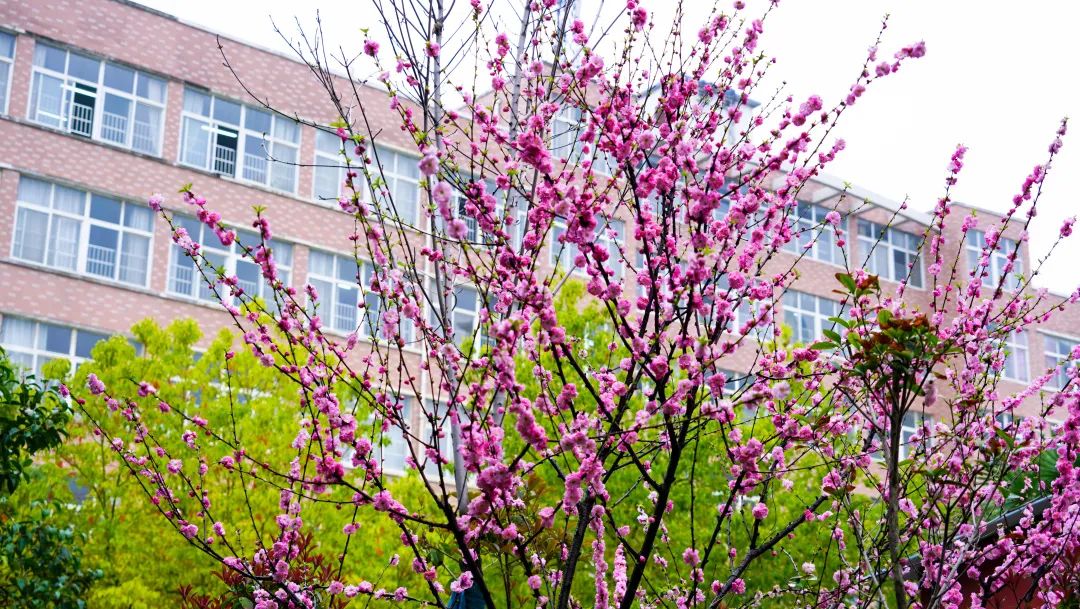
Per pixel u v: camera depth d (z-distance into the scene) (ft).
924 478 19.74
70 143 73.41
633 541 43.21
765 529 42.37
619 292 16.40
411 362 69.72
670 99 18.45
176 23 79.30
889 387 17.42
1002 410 20.49
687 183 17.06
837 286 100.73
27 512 40.45
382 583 41.65
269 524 42.24
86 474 44.47
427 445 16.62
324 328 74.54
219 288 74.95
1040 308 90.48
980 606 19.43
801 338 97.76
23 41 73.92
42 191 72.23
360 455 16.38
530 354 18.39
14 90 72.84
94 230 73.10
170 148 76.64
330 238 79.10
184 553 40.93
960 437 19.25
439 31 20.51
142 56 77.46
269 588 19.95
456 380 17.89
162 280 73.87
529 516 20.17
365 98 82.48
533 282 16.01
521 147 16.22
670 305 17.78
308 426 19.12
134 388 45.70
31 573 35.94
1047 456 23.24
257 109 80.28
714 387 16.35
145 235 74.38
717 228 17.90
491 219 16.61
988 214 106.42
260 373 48.57
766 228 18.79
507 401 16.89
